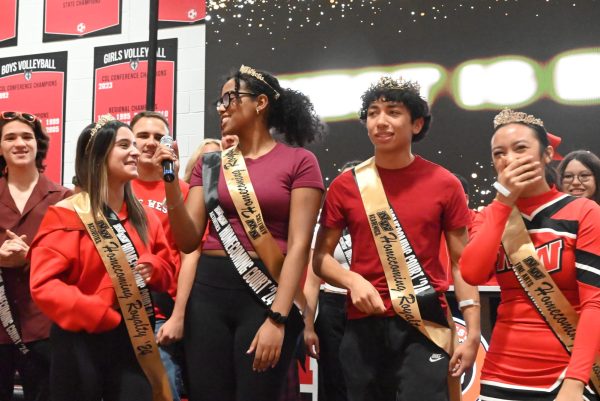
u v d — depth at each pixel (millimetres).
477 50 4656
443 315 2258
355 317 2322
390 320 2268
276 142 2393
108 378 2340
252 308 2205
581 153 3826
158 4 4961
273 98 2375
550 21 4531
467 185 4238
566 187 3803
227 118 2352
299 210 2238
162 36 5355
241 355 2184
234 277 2225
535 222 2102
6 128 3109
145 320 2375
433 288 2258
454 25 4707
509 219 2125
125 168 2441
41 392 2986
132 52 5477
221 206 2285
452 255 2365
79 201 2412
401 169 2379
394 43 4816
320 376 3416
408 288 2256
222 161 2340
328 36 4953
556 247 2053
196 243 2334
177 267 2963
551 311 2039
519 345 2064
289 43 5039
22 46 5746
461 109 4664
